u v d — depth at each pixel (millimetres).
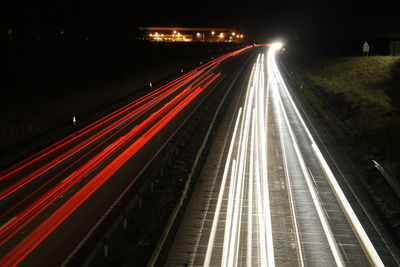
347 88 58781
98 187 25016
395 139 33625
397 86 43156
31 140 37625
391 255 17875
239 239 19312
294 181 26578
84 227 19688
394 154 30656
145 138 36812
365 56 91250
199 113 46562
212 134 38000
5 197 23797
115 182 25828
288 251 18297
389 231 19906
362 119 41781
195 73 83688
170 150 30281
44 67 70000
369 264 17234
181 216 21828
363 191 24703
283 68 87875
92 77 70688
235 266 17016
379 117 41125
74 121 43031
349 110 46812
